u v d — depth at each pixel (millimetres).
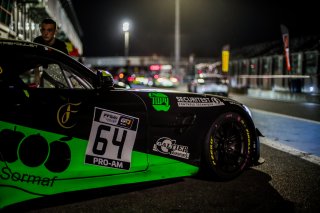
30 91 2887
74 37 31344
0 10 10266
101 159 3107
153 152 3381
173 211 3033
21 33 13148
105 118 3119
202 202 3232
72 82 3832
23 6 13227
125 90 3330
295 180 3898
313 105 14156
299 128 7773
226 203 3221
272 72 24859
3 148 2711
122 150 3211
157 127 3395
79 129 3000
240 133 3912
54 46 4836
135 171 3299
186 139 3564
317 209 3113
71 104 2988
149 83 33562
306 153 5223
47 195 2916
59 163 2930
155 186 3631
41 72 3883
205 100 3742
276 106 13570
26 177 2807
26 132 2791
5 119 2721
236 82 28203
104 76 3137
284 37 18281
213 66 34188
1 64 2859
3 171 2715
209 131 3676
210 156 3682
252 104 14547
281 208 3123
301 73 20812
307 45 20609
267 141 6191
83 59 15367
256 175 4055
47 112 2879
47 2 14648
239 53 32906
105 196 3342
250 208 3115
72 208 3057
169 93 3588
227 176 3809
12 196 2779
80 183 3047
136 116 3277
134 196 3354
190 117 3580
